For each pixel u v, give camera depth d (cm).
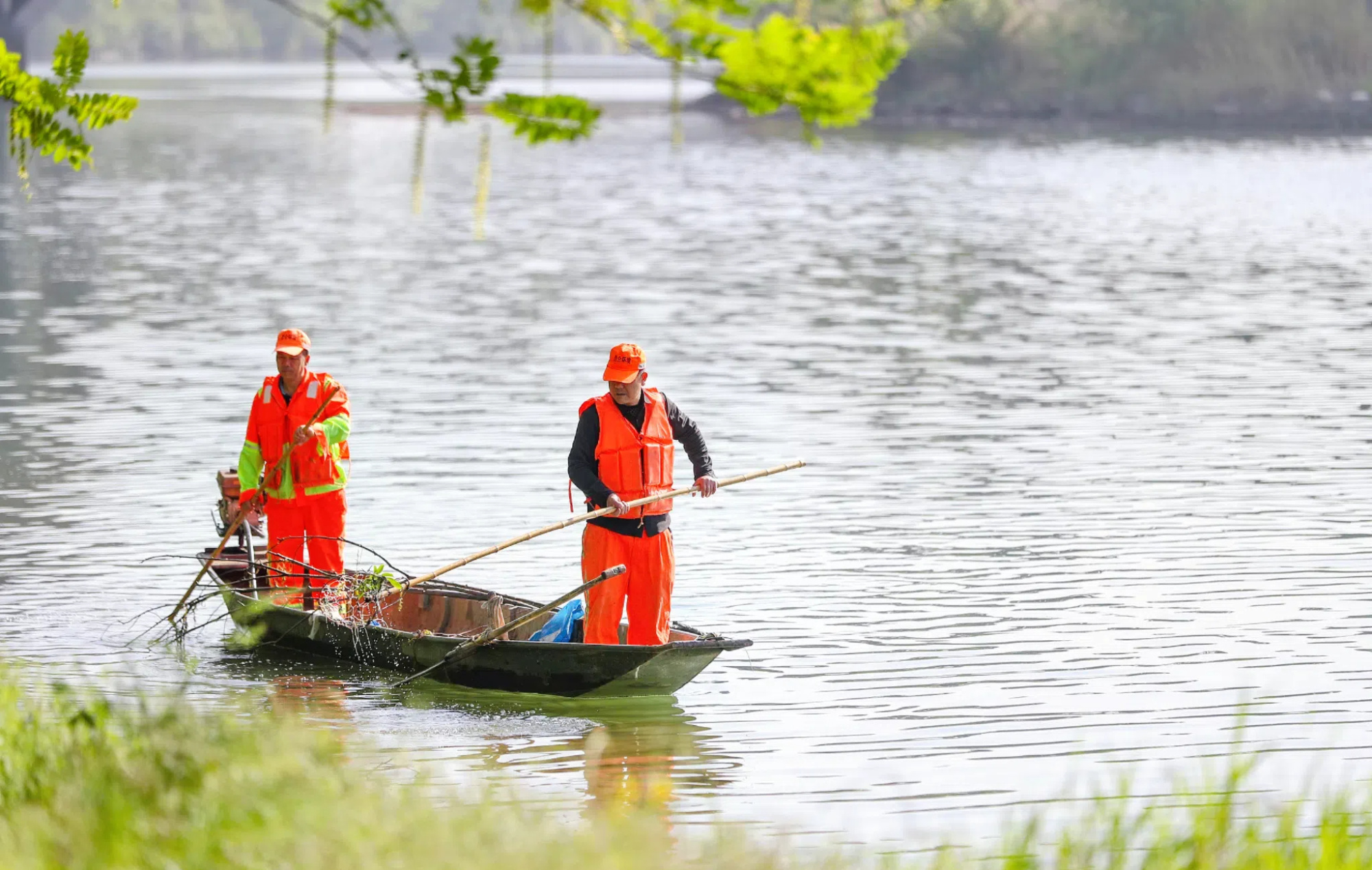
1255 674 3441
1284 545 4409
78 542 4466
